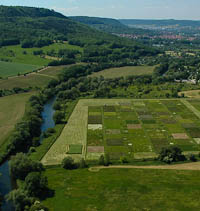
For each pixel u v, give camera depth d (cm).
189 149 14600
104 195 10500
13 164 11506
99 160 12850
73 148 14450
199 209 9700
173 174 11981
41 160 13162
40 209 9206
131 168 12538
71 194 10550
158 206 9856
